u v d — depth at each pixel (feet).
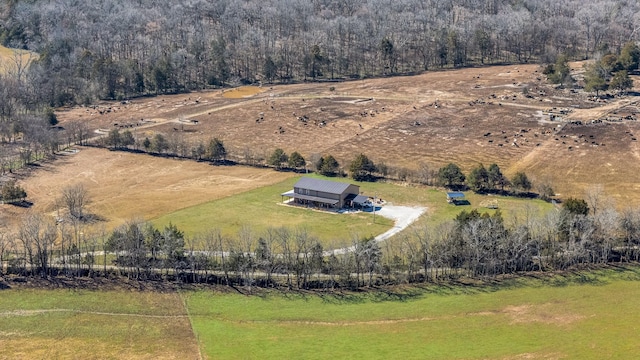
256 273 631.15
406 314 572.51
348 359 508.53
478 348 522.06
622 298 594.24
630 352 512.22
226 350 524.52
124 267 631.56
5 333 547.49
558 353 513.45
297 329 552.82
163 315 573.74
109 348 529.45
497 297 597.93
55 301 590.14
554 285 618.03
